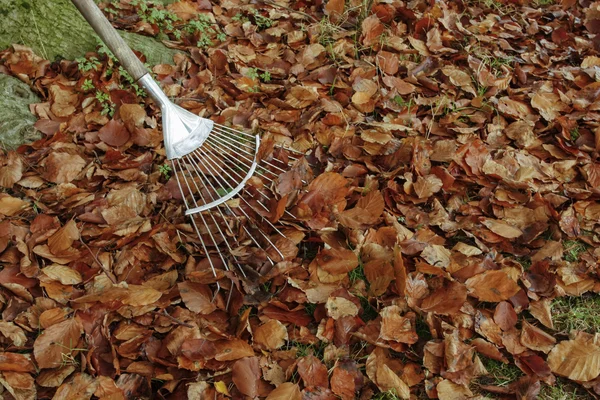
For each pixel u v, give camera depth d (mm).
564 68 1925
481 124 1774
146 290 1420
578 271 1491
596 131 1711
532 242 1560
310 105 1785
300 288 1438
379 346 1383
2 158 1592
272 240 1525
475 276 1454
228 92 1835
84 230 1508
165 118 1605
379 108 1799
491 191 1630
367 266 1472
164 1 2025
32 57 1757
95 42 1819
